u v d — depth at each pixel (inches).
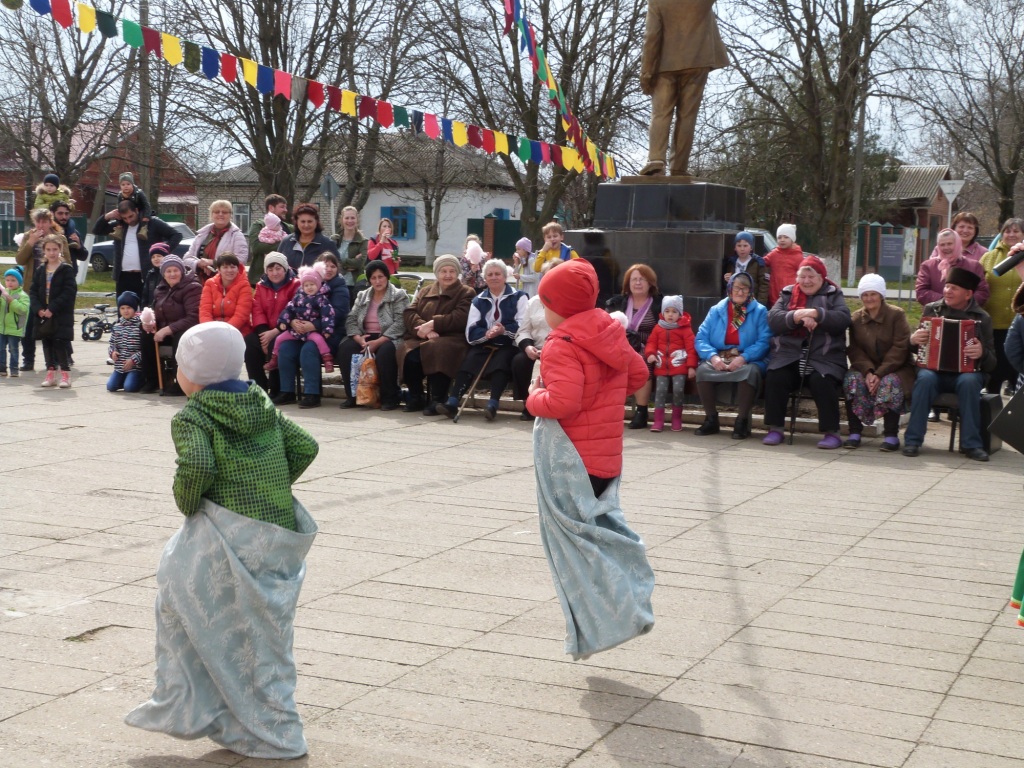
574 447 187.2
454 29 1190.9
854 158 1706.4
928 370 403.5
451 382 485.1
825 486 346.3
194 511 152.7
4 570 242.5
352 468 360.2
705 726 168.9
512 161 1318.9
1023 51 1475.1
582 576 184.2
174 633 153.4
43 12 304.8
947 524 298.5
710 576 247.6
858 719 172.4
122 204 611.8
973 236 466.6
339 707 174.1
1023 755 160.4
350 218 557.9
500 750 159.6
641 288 454.0
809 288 417.7
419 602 225.9
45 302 519.2
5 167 1898.4
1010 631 214.7
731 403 437.4
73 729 164.2
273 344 501.4
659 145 524.1
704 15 508.4
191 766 152.6
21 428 414.9
